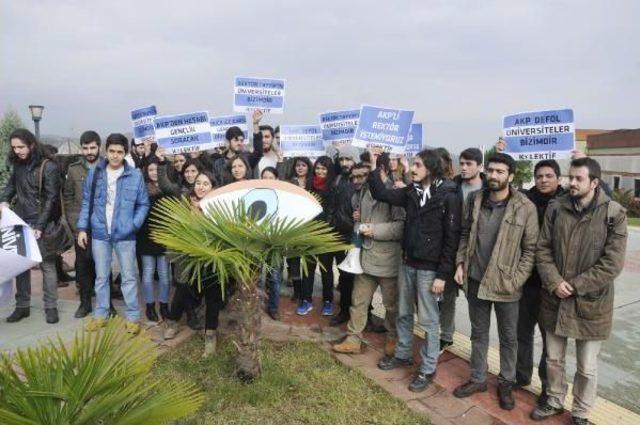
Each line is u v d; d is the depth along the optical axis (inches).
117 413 75.9
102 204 173.3
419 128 266.7
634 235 506.9
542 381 139.3
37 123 470.0
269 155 256.2
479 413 134.5
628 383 160.2
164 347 164.9
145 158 228.1
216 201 141.7
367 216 166.9
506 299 132.3
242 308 135.8
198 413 125.7
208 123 245.9
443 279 139.9
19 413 69.2
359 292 167.0
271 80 281.6
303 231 125.3
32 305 205.0
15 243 157.6
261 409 130.3
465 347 180.2
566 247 123.6
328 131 273.6
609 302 121.1
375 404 136.5
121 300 215.3
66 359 80.4
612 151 1302.9
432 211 140.9
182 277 145.8
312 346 173.2
